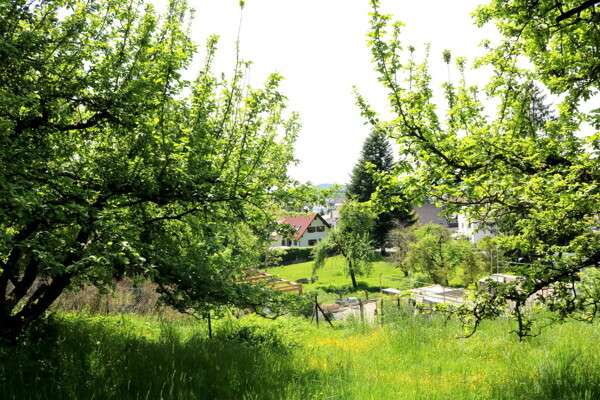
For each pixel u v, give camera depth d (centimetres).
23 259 834
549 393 584
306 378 671
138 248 705
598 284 676
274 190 772
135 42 726
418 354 996
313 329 1576
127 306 1398
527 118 733
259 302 930
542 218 662
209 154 764
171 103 788
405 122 630
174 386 559
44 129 650
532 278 648
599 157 520
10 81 581
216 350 862
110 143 787
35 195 496
